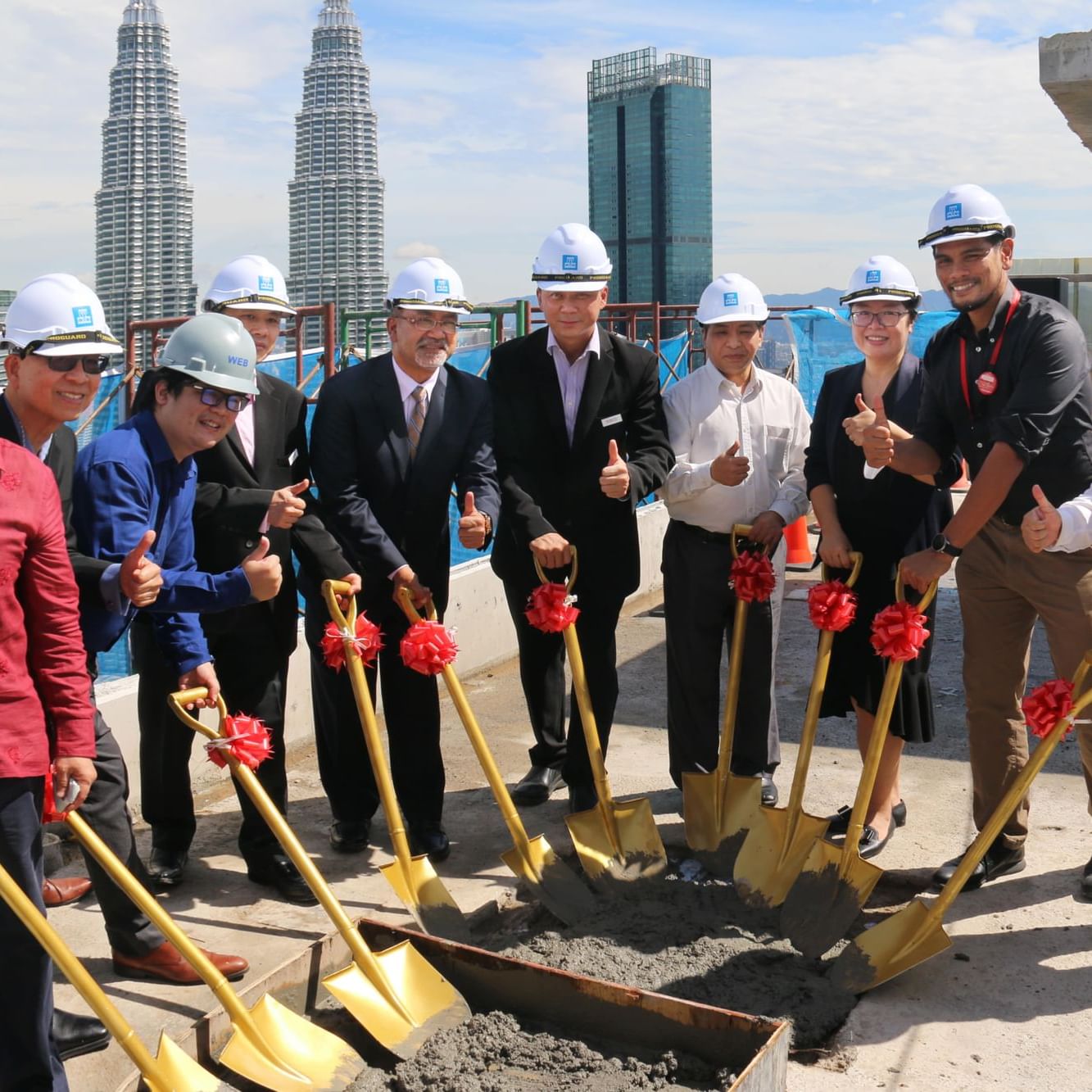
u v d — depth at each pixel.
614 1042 2.74
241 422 3.63
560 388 4.03
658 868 3.70
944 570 3.25
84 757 2.35
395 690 3.92
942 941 3.03
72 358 2.64
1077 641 3.33
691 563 4.02
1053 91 6.34
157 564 3.09
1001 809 3.04
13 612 2.25
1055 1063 2.73
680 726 4.13
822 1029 2.88
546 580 3.79
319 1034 2.70
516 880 3.79
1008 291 3.32
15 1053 2.39
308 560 3.69
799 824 3.55
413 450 3.86
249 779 2.86
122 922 3.08
